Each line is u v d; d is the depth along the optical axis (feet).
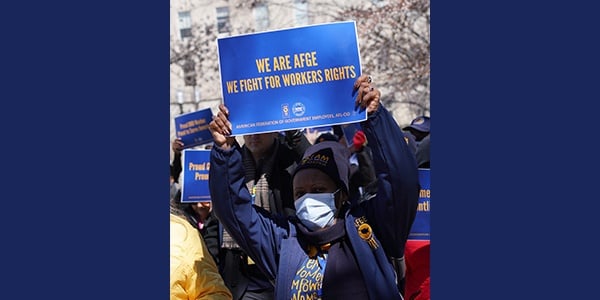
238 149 18.88
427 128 20.38
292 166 20.81
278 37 18.76
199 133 21.54
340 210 18.79
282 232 19.06
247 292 20.92
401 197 18.08
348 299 18.17
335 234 18.49
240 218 18.76
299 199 18.78
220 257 21.34
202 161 21.68
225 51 19.01
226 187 18.66
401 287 19.90
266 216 19.26
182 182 21.63
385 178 18.10
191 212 21.75
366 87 18.28
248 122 18.85
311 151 19.12
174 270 20.92
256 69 18.85
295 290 18.34
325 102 18.53
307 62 18.63
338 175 18.75
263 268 19.11
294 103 18.67
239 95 18.93
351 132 20.88
